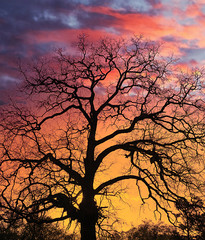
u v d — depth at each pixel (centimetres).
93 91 1850
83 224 1608
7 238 1595
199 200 1684
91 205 1625
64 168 1634
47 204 1609
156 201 1730
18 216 1519
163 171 1733
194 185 1695
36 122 1698
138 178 1745
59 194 1559
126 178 1745
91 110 1823
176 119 1758
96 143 1756
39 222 1555
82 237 1602
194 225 1695
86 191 1653
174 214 1706
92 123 1780
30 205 1520
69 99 1841
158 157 1706
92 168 1695
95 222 1631
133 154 1808
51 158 1631
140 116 1780
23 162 1612
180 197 1688
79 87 1855
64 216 1598
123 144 1772
